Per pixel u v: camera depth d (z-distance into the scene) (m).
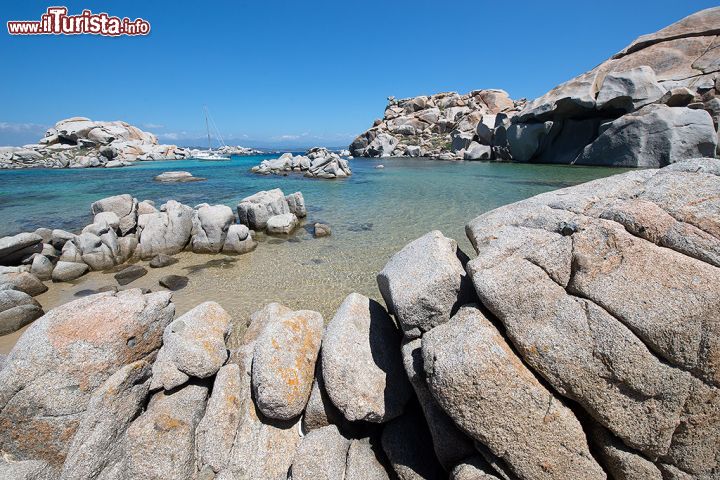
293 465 4.82
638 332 3.61
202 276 13.50
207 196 29.59
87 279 13.47
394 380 5.42
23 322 10.11
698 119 33.78
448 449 4.37
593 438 3.95
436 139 77.44
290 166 51.12
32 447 5.20
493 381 3.75
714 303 3.46
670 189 4.49
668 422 3.63
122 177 42.44
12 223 20.77
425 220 21.05
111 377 5.40
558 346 3.82
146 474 4.79
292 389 5.30
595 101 40.56
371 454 4.99
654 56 41.91
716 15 41.28
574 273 4.14
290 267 14.27
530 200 6.05
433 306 5.04
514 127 50.84
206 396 5.91
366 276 13.30
